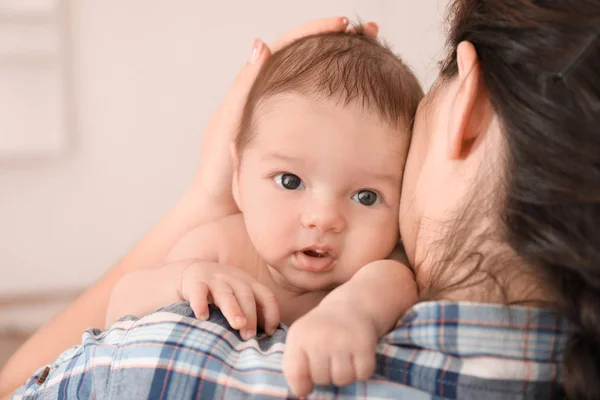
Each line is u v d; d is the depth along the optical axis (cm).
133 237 262
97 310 111
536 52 57
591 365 56
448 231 67
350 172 93
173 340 66
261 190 96
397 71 102
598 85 55
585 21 56
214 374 64
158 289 87
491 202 62
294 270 96
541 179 57
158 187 262
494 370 60
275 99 98
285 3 259
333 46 105
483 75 63
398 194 95
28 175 252
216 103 262
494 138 63
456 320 61
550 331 60
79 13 247
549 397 60
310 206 93
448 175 70
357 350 63
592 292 57
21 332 224
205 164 121
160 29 255
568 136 56
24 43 243
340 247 94
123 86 255
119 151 258
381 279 75
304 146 93
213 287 79
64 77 247
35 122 248
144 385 64
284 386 64
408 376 63
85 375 69
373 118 95
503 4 62
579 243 56
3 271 254
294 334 65
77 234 258
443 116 73
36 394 75
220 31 259
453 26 72
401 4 247
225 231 107
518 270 60
